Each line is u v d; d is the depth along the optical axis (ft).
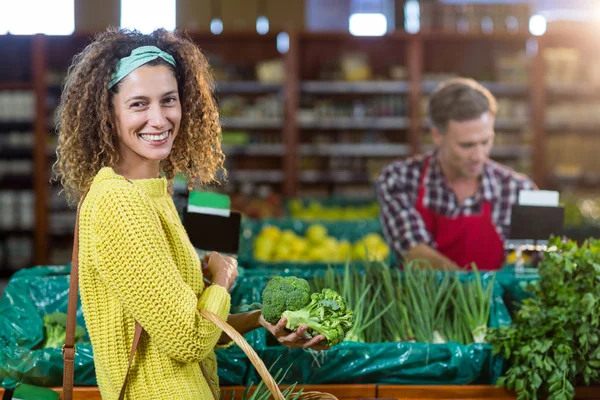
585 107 27.78
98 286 5.47
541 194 9.62
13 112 26.78
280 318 5.87
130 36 5.93
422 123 27.45
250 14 27.68
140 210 5.29
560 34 27.27
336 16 30.04
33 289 8.48
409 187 11.88
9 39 27.12
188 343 5.29
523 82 27.37
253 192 28.22
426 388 7.72
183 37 6.47
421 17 27.55
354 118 27.71
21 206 27.22
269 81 27.63
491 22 27.43
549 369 7.30
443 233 11.74
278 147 27.78
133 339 5.42
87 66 5.78
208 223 8.68
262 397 6.38
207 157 6.62
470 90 11.02
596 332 7.50
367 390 7.71
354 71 27.78
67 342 5.75
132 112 5.73
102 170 5.52
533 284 8.08
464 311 8.57
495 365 7.78
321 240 17.21
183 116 6.40
